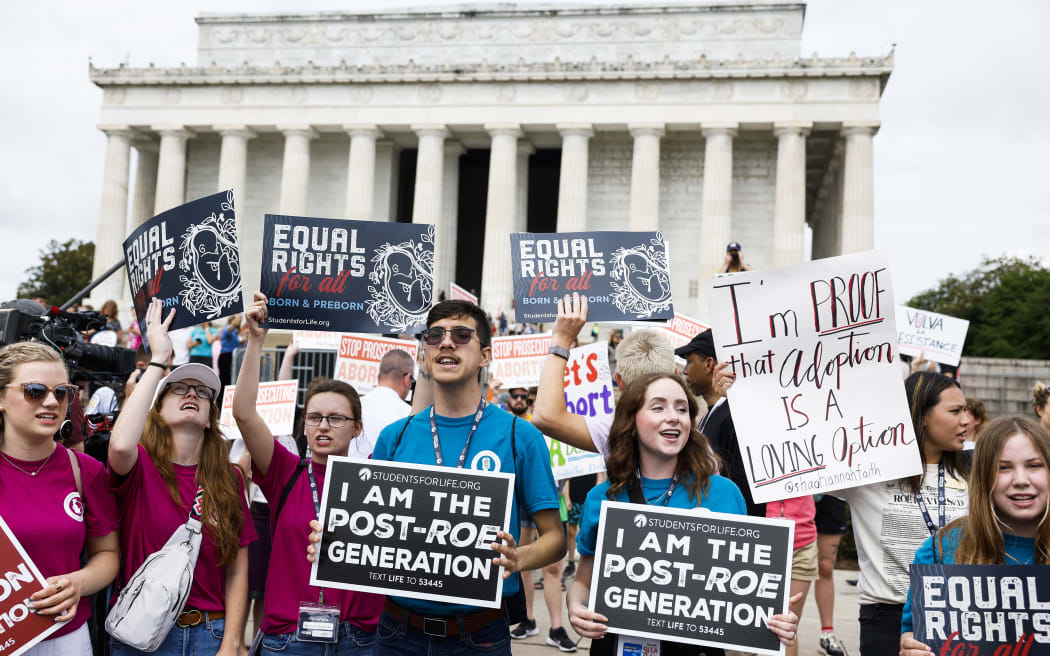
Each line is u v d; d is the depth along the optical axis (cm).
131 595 694
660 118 6644
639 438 672
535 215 8719
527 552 645
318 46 7544
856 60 6412
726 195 6556
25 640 615
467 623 654
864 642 787
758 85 6569
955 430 772
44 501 648
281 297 905
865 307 811
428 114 6862
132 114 7144
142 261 841
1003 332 8919
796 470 804
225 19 7612
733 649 616
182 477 735
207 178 7619
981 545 618
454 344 680
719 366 830
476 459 677
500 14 7356
